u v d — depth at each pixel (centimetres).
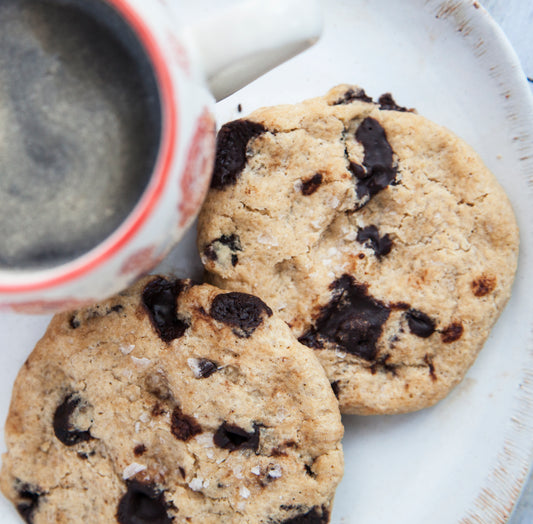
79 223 22
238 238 27
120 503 26
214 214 26
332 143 27
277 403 26
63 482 26
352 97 28
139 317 26
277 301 26
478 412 28
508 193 28
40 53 22
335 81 28
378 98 28
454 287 27
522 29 30
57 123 22
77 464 26
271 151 26
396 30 28
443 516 28
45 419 26
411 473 28
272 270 26
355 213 27
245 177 26
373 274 27
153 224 22
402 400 27
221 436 26
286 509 26
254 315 26
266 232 26
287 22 22
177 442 26
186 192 22
